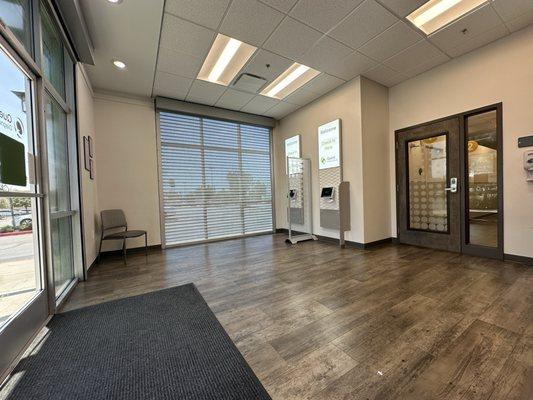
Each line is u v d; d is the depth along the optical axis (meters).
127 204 4.26
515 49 2.93
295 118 5.42
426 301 2.08
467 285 2.38
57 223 2.38
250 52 3.30
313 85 4.23
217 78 3.97
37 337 1.71
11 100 1.60
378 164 4.20
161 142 4.63
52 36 2.40
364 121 3.99
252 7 2.44
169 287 2.62
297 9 2.49
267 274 2.95
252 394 1.18
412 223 4.16
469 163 3.53
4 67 1.52
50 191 2.20
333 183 4.47
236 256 3.88
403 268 2.97
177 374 1.33
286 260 3.54
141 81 3.85
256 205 5.80
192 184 4.97
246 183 5.66
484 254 3.28
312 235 5.04
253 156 5.75
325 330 1.71
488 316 1.80
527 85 2.85
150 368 1.38
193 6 2.40
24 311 1.58
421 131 3.91
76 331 1.77
